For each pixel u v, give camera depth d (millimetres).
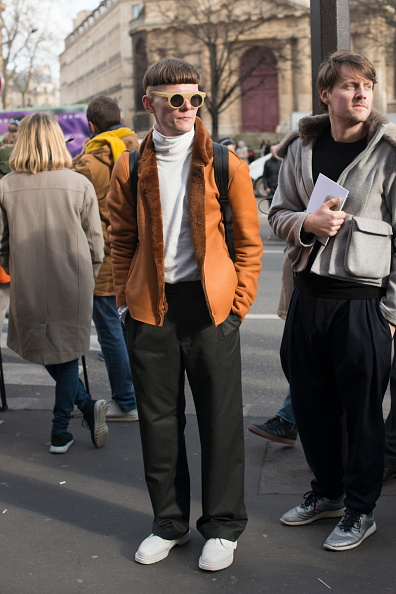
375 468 2908
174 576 2797
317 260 2844
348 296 2830
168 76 2574
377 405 2885
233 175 2723
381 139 2764
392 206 2775
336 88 2754
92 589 2721
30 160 3889
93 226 3986
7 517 3316
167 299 2771
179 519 2965
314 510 3156
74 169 4500
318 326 2885
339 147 2871
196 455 3961
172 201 2695
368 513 2967
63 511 3367
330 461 3105
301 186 2963
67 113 19188
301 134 2936
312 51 3303
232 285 2764
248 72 36844
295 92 47812
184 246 2725
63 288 3924
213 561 2797
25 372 5789
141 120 50531
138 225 2766
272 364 6012
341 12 3219
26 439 4289
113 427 4453
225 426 2836
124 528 3197
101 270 4371
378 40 32000
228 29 35031
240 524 2924
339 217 2758
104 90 85500
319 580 2725
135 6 73062
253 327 7324
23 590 2721
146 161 2691
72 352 3965
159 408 2859
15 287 3965
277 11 41812
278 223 2992
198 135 2662
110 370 4484
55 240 3904
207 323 2756
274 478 3635
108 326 4414
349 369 2844
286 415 3941
